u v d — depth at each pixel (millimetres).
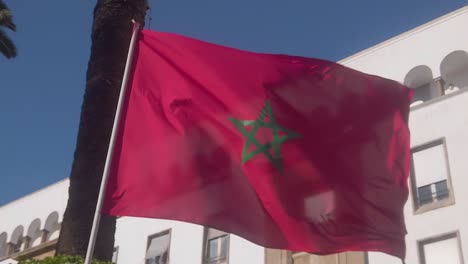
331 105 10289
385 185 10188
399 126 10695
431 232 23719
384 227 9852
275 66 10242
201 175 9172
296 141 9891
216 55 10031
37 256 32375
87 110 10898
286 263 26281
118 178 8883
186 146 9312
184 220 8812
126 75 9422
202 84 9820
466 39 27672
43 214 39812
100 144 10523
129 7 12109
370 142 10344
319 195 9664
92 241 8078
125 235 32969
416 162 25344
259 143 9672
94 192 10133
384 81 10852
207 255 29359
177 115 9508
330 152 10008
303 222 9414
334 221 9586
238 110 9781
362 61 29969
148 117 9406
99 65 11328
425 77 28250
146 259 31406
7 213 42156
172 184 9008
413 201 24656
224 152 9461
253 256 27547
